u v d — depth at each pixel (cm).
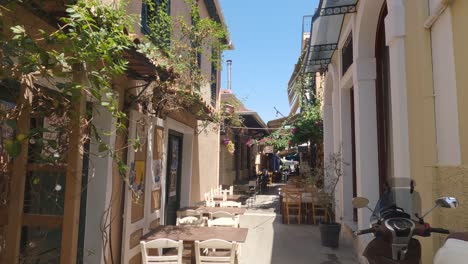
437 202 275
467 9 298
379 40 627
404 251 284
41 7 264
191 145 804
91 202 392
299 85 1477
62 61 223
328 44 865
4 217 274
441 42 343
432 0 361
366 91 625
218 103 1148
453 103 322
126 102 442
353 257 648
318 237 805
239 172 1788
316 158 1470
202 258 425
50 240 362
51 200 339
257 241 772
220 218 610
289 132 1432
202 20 597
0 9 226
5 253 261
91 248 389
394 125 420
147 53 353
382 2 570
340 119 844
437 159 353
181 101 525
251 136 1956
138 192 484
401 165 404
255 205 1345
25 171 268
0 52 211
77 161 270
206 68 962
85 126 276
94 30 268
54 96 264
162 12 550
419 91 376
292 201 969
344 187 838
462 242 226
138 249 487
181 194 782
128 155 445
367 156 613
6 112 247
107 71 261
